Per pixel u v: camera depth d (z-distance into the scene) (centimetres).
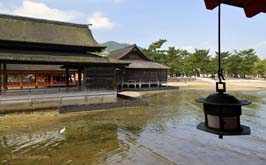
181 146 997
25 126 1348
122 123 1446
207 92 3484
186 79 6362
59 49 2241
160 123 1447
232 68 7162
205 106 260
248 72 7106
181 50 7106
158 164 802
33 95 1775
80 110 1788
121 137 1139
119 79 3469
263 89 4009
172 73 6969
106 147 988
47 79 3275
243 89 4009
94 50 2452
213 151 930
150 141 1073
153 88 3666
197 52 7112
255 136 1132
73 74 3516
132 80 3619
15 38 1994
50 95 1853
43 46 2130
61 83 3378
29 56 1781
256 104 2248
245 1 328
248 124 1384
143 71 3738
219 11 274
